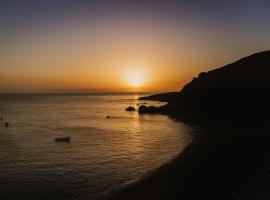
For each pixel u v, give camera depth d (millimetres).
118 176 26766
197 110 91062
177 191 20953
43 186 24219
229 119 73750
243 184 20391
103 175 27141
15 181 25562
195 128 61469
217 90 94438
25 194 22406
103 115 99062
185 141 45375
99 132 57750
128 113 107062
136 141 46250
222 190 19984
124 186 23875
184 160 30188
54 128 65062
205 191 20344
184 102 101312
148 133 55562
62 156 35750
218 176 23469
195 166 27453
